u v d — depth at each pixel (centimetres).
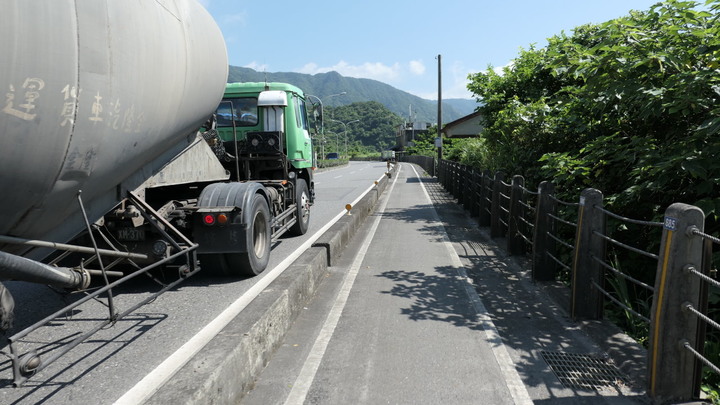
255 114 856
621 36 488
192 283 573
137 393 304
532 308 482
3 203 278
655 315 285
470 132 2802
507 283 578
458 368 343
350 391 310
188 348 377
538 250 570
